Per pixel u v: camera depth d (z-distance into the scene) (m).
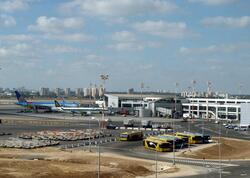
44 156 118.94
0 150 132.00
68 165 101.50
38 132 186.38
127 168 103.38
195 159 129.38
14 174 87.50
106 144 158.00
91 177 90.31
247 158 134.00
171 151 144.00
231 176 98.62
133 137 170.88
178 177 95.75
